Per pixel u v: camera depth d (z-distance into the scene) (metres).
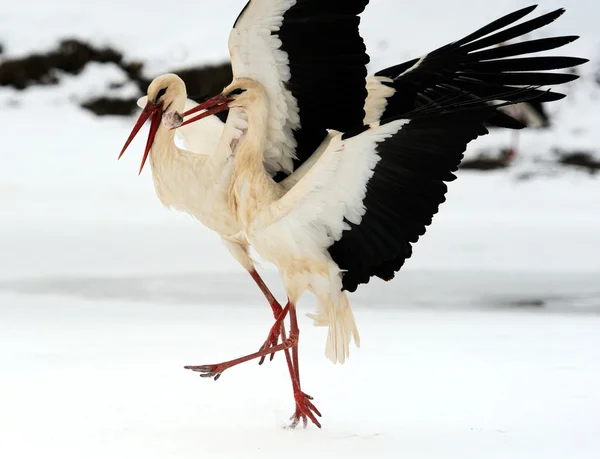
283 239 8.32
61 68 37.94
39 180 31.27
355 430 8.23
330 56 8.56
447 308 15.45
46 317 14.25
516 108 32.53
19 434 7.92
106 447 7.56
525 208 29.27
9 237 22.94
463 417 8.65
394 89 9.94
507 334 13.12
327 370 10.80
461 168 33.31
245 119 9.63
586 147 34.03
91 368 10.66
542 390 9.68
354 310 15.27
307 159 8.90
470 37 10.02
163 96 9.99
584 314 14.91
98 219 26.42
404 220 7.96
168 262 19.97
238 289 17.02
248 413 8.84
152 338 12.66
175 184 9.94
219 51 37.69
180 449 7.55
